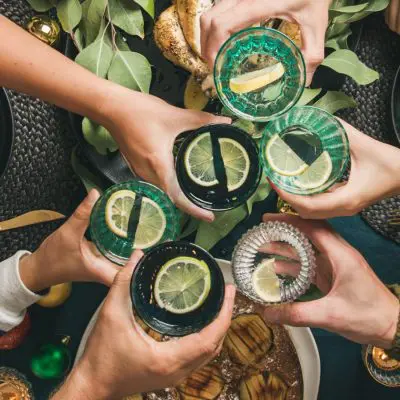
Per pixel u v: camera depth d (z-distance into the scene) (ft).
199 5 2.34
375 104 2.56
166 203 2.30
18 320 2.56
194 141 2.25
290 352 2.59
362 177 2.29
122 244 2.31
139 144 2.26
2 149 2.47
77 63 2.33
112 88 2.24
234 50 2.17
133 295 2.07
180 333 2.10
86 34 2.41
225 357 2.58
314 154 2.22
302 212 2.26
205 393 2.56
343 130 2.17
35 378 2.72
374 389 2.74
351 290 2.31
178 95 2.49
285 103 2.21
